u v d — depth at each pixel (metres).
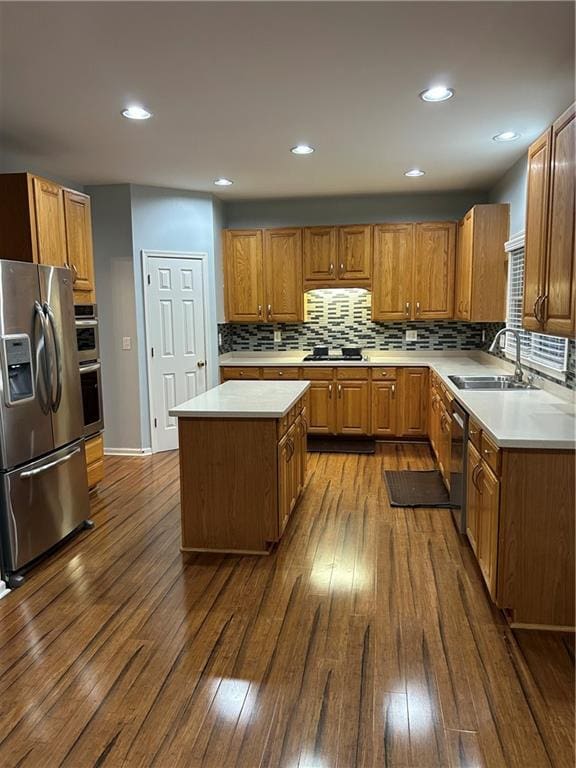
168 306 5.40
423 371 5.53
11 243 3.51
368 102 3.04
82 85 2.77
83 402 4.04
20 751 1.83
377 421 5.69
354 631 2.46
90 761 1.78
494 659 2.26
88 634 2.47
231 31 2.24
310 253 5.82
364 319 6.16
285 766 1.74
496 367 4.96
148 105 3.05
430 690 2.08
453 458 3.77
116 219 5.10
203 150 3.95
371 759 1.77
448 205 5.74
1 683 2.15
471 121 3.38
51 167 4.38
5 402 2.87
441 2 2.04
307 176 4.83
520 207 4.29
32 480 3.05
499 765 1.74
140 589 2.86
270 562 3.13
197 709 2.00
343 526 3.61
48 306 3.23
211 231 5.57
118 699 2.05
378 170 4.62
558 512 2.39
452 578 2.92
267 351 6.38
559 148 2.45
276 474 3.16
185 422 3.21
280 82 2.76
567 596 2.44
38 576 3.02
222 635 2.44
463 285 5.24
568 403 3.15
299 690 2.08
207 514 3.26
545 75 2.70
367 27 2.22
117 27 2.20
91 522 3.70
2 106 3.05
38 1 1.99
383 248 5.70
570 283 2.31
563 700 2.03
